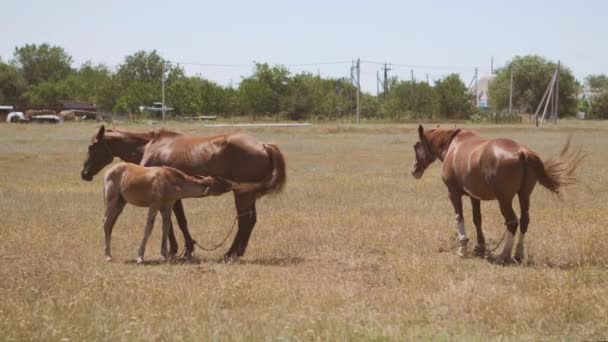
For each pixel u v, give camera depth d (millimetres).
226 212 17578
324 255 12656
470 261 11883
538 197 19188
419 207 17984
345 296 9320
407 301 9047
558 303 8562
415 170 14312
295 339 7359
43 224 15234
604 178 23484
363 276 10766
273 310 8664
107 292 9367
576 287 9492
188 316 8359
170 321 8188
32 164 30625
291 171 28062
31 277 10227
